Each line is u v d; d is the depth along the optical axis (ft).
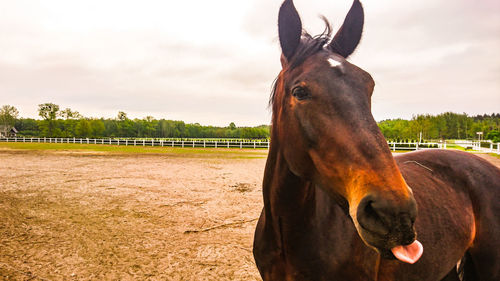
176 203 22.85
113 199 23.73
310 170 4.23
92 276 11.61
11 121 241.96
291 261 5.25
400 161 7.56
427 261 5.65
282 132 4.61
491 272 6.05
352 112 3.67
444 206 6.24
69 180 31.71
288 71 4.53
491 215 6.27
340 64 4.11
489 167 7.03
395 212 2.99
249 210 21.20
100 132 230.07
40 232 16.10
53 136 211.82
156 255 13.62
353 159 3.46
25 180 31.35
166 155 66.69
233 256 13.66
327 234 5.11
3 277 11.25
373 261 5.01
